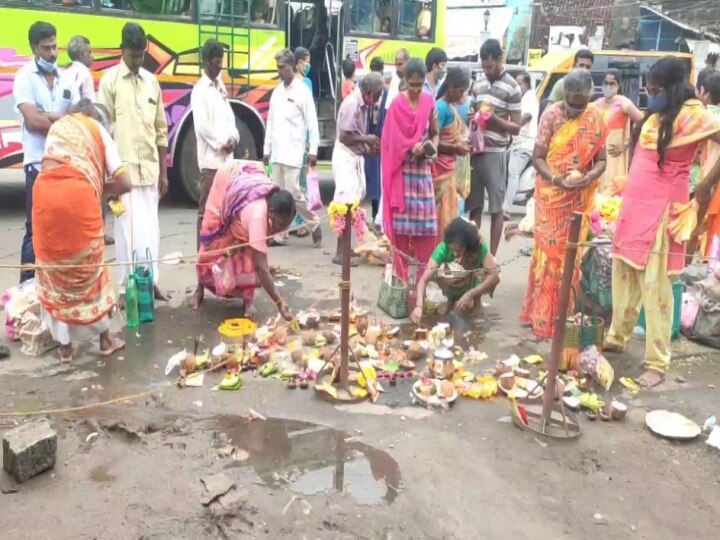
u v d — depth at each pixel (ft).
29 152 16.66
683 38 82.28
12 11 23.32
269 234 15.43
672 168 12.89
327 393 12.35
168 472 10.01
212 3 28.12
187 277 19.51
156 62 27.07
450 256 16.16
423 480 10.01
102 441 10.82
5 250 21.72
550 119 14.28
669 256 13.16
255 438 11.05
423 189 16.62
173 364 13.32
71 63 22.77
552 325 15.24
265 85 30.25
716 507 9.66
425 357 14.42
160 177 17.66
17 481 9.59
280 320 15.74
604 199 16.84
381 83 20.06
